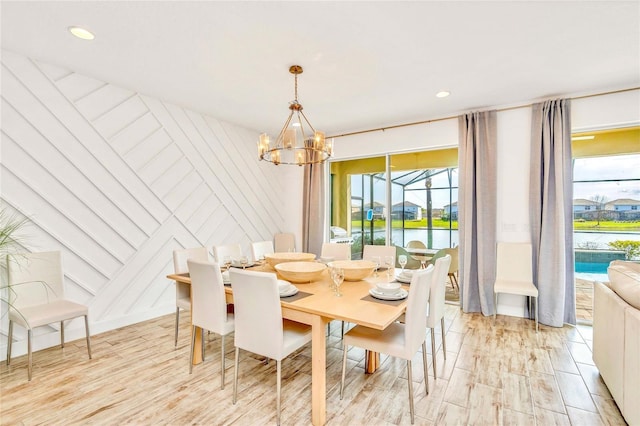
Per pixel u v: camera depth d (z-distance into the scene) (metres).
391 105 3.70
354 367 2.47
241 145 4.67
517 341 2.93
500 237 3.71
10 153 2.57
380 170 4.76
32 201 2.68
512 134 3.66
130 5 1.93
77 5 1.94
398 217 4.61
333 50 2.46
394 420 1.81
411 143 4.34
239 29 2.18
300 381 2.24
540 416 1.85
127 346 2.81
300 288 2.23
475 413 1.88
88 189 3.02
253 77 2.95
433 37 2.28
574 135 3.61
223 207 4.39
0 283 2.49
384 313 1.68
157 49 2.46
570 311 3.33
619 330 1.85
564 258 3.26
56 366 2.43
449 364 2.49
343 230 5.18
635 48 2.42
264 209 5.12
